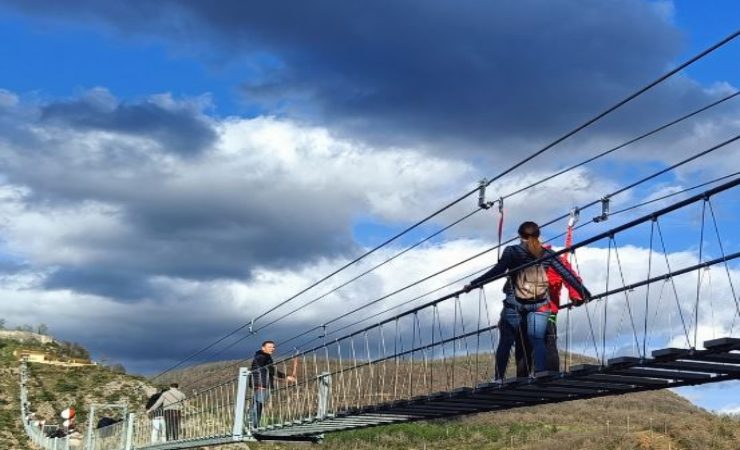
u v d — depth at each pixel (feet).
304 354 54.44
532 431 217.15
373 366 45.24
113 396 271.49
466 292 37.45
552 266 35.24
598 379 33.53
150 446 83.61
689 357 29.25
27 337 366.63
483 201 42.86
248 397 62.49
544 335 35.29
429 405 40.88
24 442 206.18
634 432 184.24
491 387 36.29
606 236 31.24
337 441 214.90
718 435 172.45
